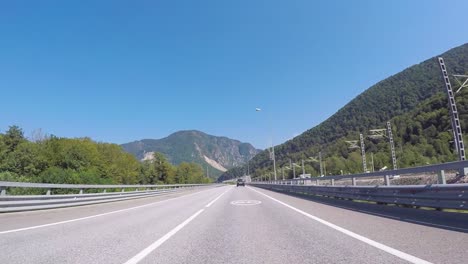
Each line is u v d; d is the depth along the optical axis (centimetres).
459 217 970
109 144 10019
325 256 607
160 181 12094
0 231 956
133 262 589
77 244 755
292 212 1400
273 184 4906
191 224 1098
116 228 1019
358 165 13350
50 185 1884
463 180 1134
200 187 8094
